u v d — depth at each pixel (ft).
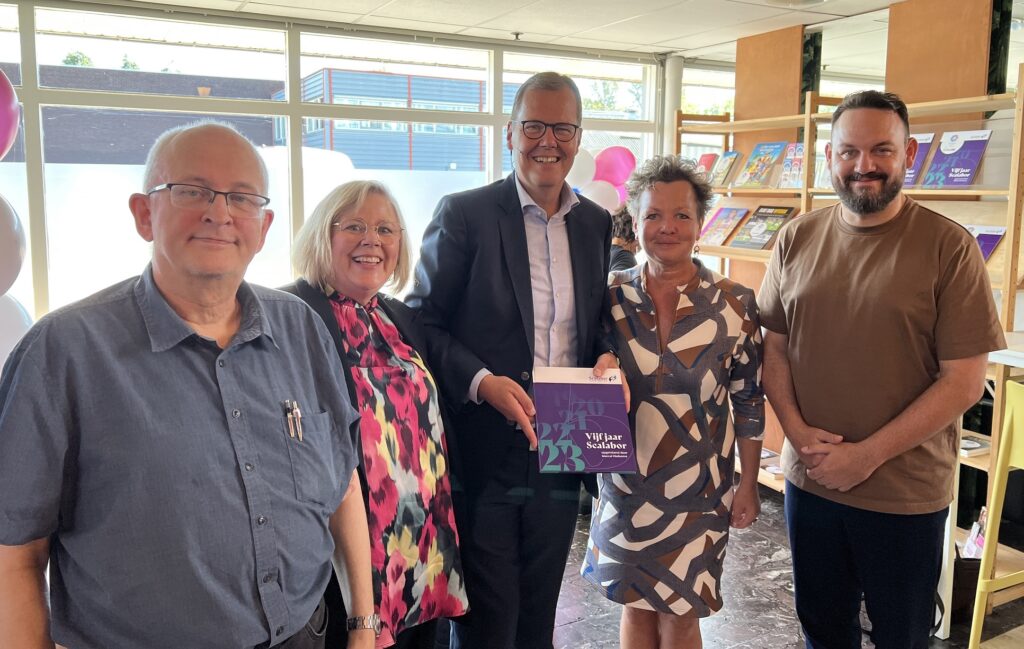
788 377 6.69
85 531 3.46
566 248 6.34
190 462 3.57
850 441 6.31
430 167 19.12
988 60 12.12
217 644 3.62
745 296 6.49
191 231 3.66
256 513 3.75
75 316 3.56
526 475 6.11
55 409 3.39
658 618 6.83
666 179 6.22
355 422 4.81
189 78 16.06
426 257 6.20
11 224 8.53
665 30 17.42
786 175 14.14
